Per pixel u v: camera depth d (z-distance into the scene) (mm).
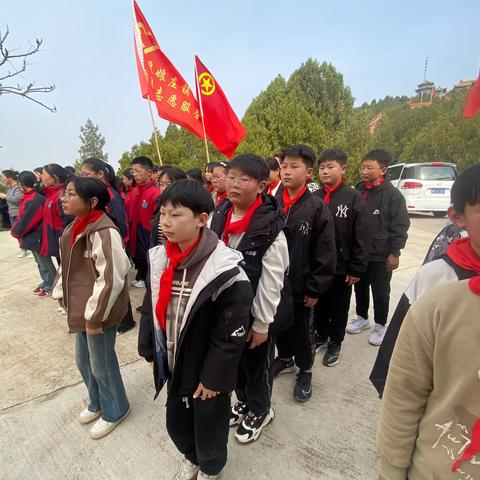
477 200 808
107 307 1721
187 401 1511
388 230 2896
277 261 1612
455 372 742
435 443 812
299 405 2195
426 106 24969
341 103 15820
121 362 2721
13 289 4598
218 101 4559
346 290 2600
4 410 2186
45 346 3008
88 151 44656
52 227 3896
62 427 2029
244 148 14195
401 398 871
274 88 15516
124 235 3512
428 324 781
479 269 937
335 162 2490
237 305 1325
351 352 2840
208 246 1328
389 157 2916
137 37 4230
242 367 1821
